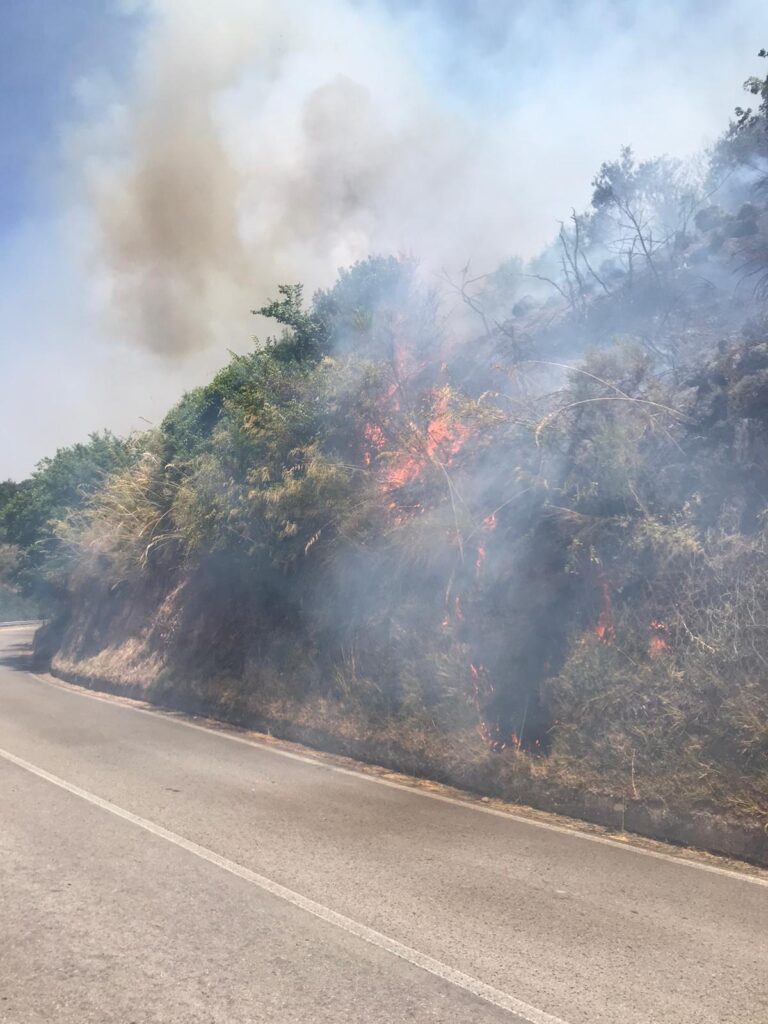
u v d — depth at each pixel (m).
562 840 6.25
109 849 5.79
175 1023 3.46
